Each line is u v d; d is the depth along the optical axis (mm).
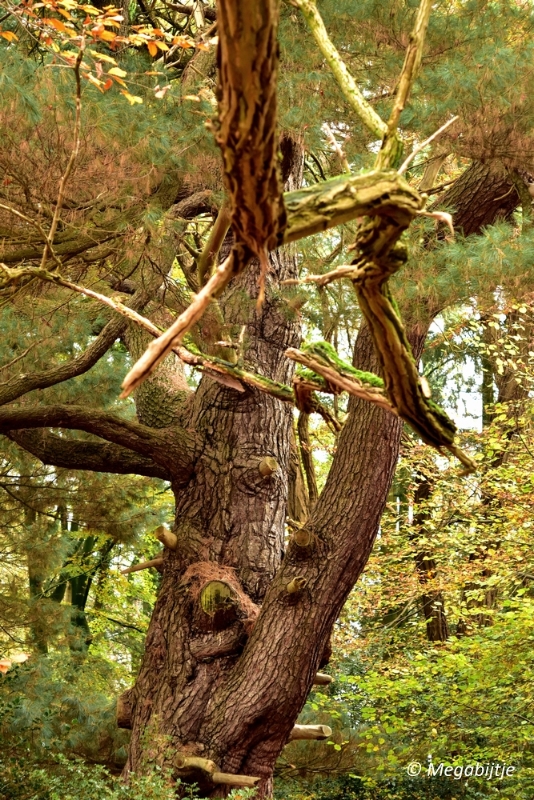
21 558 12539
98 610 17422
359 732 10555
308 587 6691
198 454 7594
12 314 7465
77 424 7453
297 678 6695
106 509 11727
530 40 5629
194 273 6477
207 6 7320
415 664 10070
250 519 7496
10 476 11227
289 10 6016
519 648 9406
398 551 13469
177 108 5336
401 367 1633
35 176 4965
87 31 4363
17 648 11039
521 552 10969
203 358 2730
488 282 5375
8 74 4496
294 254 7676
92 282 7152
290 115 5484
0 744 8500
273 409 7711
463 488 13039
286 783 11047
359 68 5965
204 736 6805
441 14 5762
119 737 9547
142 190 5297
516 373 13930
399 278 5430
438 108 5406
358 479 6715
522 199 6211
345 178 1295
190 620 7223
